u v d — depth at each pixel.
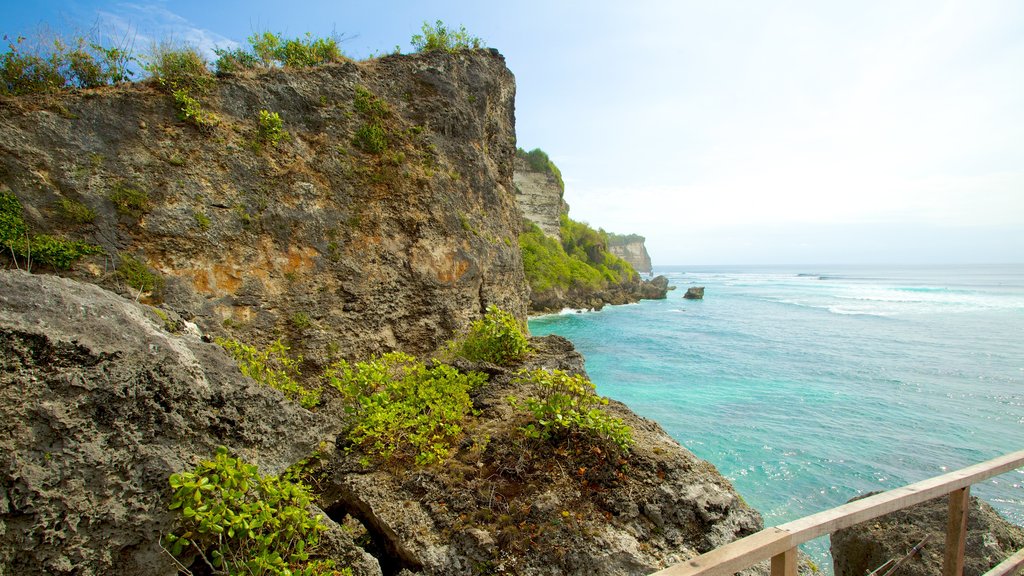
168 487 3.74
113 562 3.48
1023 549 3.95
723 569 1.98
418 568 4.68
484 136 13.85
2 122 7.28
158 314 5.28
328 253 9.68
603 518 4.92
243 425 4.40
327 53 10.99
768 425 16.22
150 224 8.00
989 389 20.23
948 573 3.35
